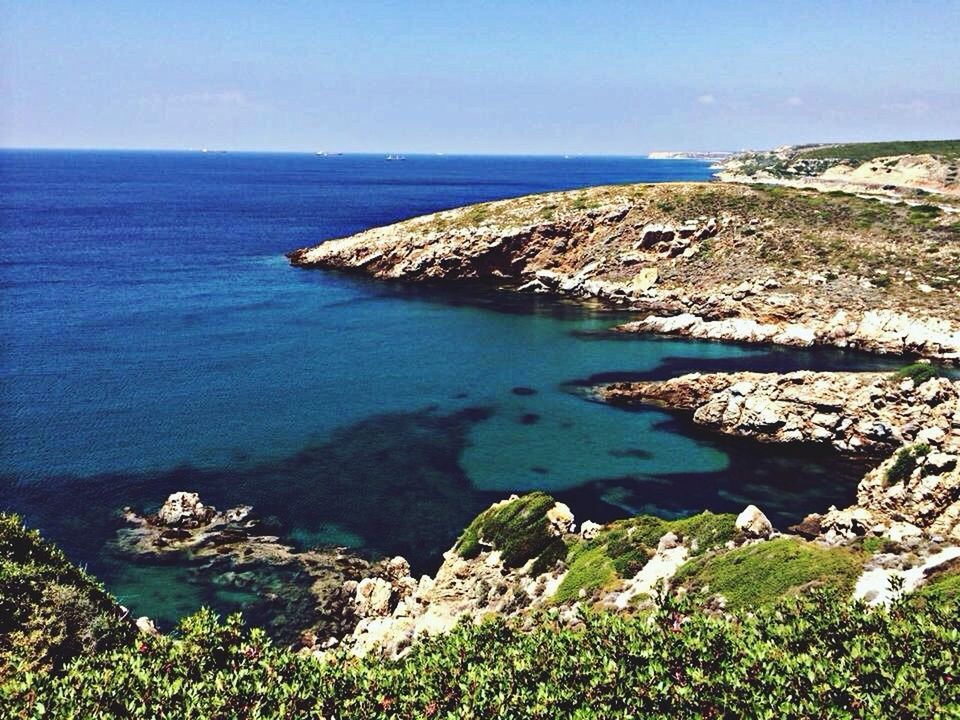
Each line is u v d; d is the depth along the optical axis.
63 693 15.42
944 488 37.34
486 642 19.14
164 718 14.85
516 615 28.42
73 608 21.05
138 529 38.75
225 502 42.09
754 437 53.31
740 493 44.94
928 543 25.25
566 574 31.41
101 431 51.41
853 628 17.41
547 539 35.44
